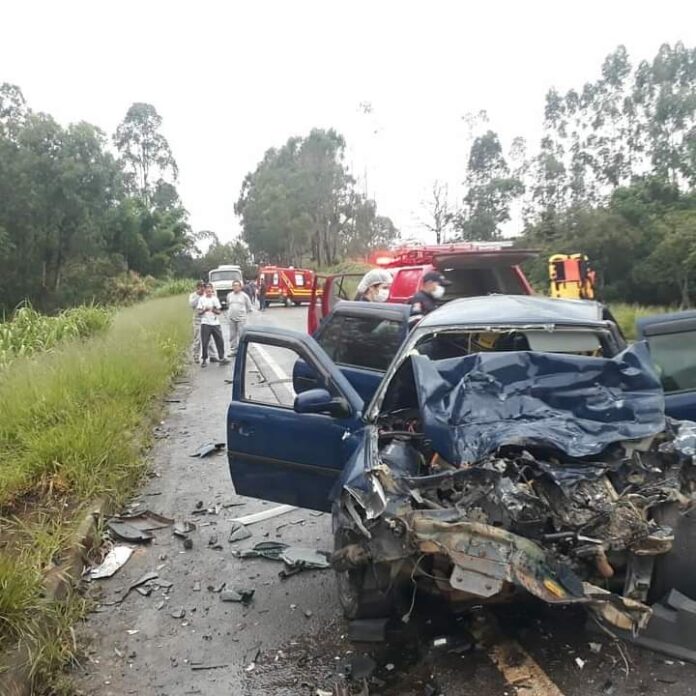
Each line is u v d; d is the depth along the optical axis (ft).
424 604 12.64
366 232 243.81
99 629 13.11
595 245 98.94
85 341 42.88
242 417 15.15
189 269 256.93
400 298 33.22
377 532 10.39
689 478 11.01
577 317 15.03
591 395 12.01
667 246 91.61
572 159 134.41
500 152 167.12
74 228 149.18
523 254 29.73
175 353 46.11
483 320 14.76
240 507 19.30
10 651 11.09
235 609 13.61
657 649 10.76
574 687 10.17
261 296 104.94
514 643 11.33
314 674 11.26
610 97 129.90
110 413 24.59
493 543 9.62
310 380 19.12
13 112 143.74
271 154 289.12
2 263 144.56
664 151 120.78
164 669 11.71
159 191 284.82
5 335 43.86
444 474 10.62
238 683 11.19
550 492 10.55
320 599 13.78
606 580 10.39
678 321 15.56
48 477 19.03
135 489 20.94
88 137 145.69
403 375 14.40
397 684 10.73
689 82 123.54
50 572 14.10
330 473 14.38
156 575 15.24
